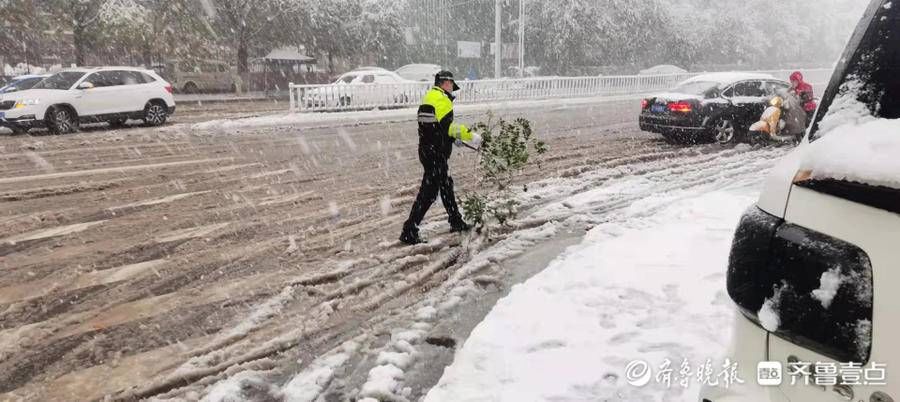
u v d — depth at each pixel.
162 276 5.09
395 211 7.21
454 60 43.03
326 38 34.53
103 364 3.65
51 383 3.44
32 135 14.02
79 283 4.93
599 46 42.16
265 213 7.12
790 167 1.69
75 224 6.63
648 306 4.09
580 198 7.65
